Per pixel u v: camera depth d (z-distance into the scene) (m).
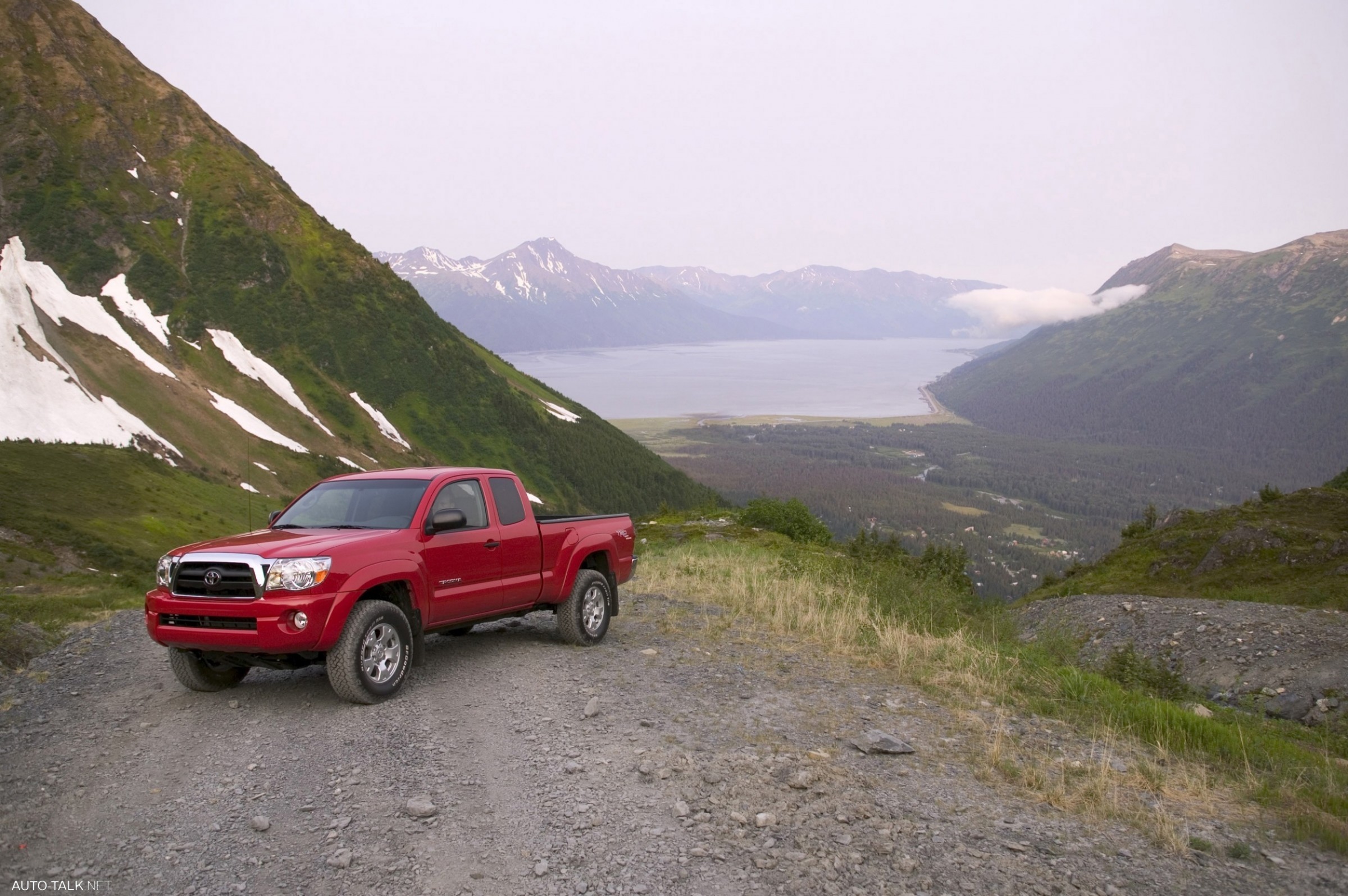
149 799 5.02
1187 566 28.30
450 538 7.55
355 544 6.74
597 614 9.39
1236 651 15.63
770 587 13.41
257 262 148.38
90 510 58.38
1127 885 4.20
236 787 5.18
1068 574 34.69
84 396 87.38
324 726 6.21
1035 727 6.90
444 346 166.62
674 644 9.40
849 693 7.57
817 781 5.36
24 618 10.82
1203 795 5.59
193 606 6.39
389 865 4.23
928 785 5.43
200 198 154.25
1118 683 10.27
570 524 9.12
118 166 147.38
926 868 4.27
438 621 7.45
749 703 7.10
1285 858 4.63
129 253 132.25
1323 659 14.28
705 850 4.40
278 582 6.27
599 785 5.22
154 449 87.75
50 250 126.00
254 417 114.38
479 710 6.64
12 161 135.88
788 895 3.98
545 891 3.99
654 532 34.41
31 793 5.12
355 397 140.88
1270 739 7.52
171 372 112.12
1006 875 4.24
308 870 4.18
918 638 9.98
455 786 5.18
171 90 171.62
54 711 6.82
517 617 10.21
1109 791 5.48
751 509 37.84
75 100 151.75
